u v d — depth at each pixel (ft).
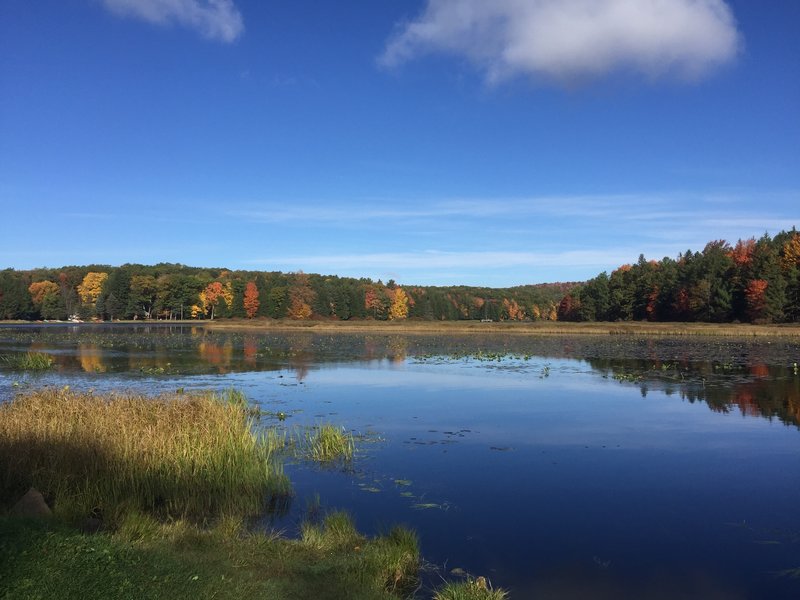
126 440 33.12
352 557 23.15
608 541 26.81
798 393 70.23
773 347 144.87
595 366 103.55
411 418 55.36
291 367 100.94
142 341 168.35
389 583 22.15
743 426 51.88
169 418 37.52
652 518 29.73
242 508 30.17
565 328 239.91
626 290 313.94
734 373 90.48
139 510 28.30
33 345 148.46
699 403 63.87
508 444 44.88
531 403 64.18
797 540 27.17
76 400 39.65
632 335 209.97
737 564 24.52
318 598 19.29
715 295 249.96
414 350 142.20
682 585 22.62
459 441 45.88
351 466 38.68
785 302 224.53
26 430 33.50
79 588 17.31
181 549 22.98
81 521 26.78
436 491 33.60
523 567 23.99
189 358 115.34
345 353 132.16
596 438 47.06
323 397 68.03
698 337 192.03
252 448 37.29
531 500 32.17
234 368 98.02
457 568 23.77
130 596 17.17
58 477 29.94
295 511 30.14
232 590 18.72
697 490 34.06
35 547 19.88
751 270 238.48
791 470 38.17
